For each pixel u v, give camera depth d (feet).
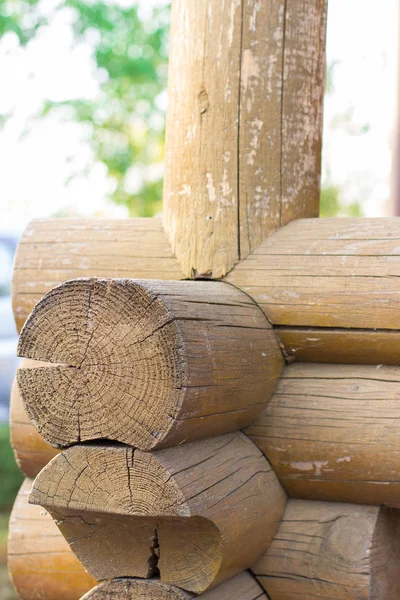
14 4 26.63
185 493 6.41
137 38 27.50
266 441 8.07
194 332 6.63
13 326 28.71
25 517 9.30
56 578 9.02
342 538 7.79
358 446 7.70
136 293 6.47
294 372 8.23
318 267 7.98
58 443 6.78
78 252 8.99
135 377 6.48
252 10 8.33
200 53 8.40
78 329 6.64
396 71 17.79
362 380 7.92
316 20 8.70
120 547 7.09
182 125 8.52
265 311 8.09
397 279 7.63
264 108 8.37
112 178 28.86
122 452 6.55
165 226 8.72
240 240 8.32
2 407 27.76
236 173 8.33
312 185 8.73
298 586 7.88
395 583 8.25
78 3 26.53
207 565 6.86
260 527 7.62
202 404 6.72
